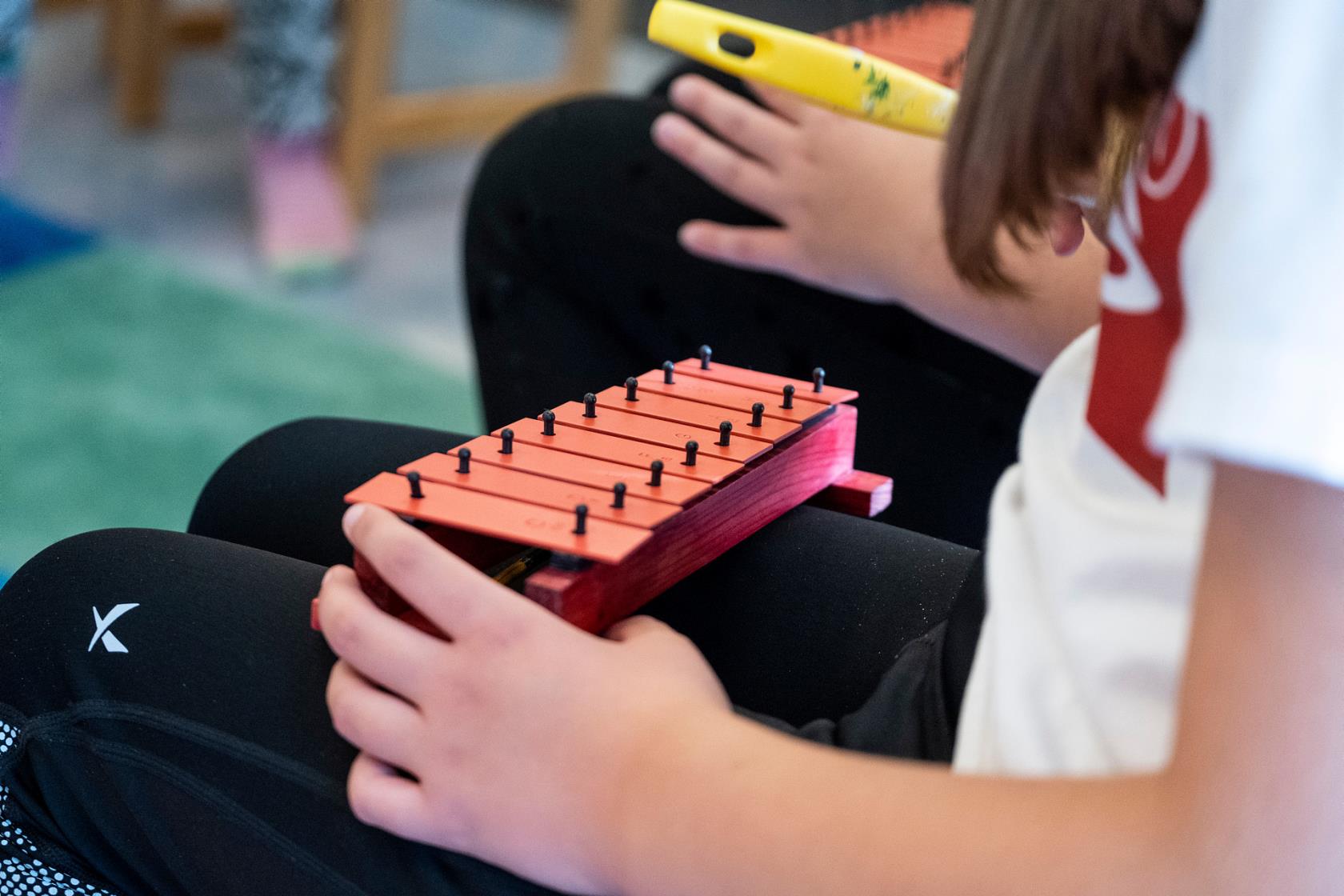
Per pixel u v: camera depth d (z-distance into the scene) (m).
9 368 1.96
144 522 1.61
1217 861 0.42
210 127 3.06
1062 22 0.50
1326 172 0.40
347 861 0.62
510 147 1.31
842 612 0.75
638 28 3.88
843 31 1.31
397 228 2.67
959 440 1.18
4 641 0.70
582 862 0.54
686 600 0.76
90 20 3.73
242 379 2.01
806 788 0.50
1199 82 0.46
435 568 0.58
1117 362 0.53
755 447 0.72
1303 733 0.41
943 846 0.47
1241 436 0.39
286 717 0.64
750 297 1.23
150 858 0.68
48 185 2.63
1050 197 0.54
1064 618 0.54
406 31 3.49
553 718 0.55
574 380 1.30
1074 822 0.46
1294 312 0.40
